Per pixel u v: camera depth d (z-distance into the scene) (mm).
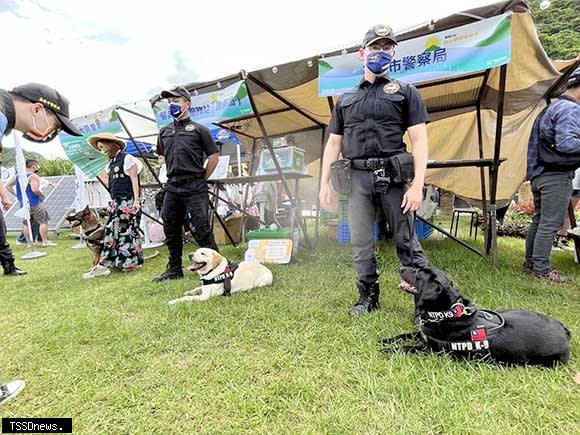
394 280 2617
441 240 4344
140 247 3617
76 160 4652
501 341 1372
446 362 1404
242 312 2119
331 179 2029
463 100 4062
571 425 1062
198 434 1109
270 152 3434
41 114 1443
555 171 2434
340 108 2047
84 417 1224
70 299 2570
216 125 4672
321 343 1655
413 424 1090
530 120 3979
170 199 2955
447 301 1444
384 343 1604
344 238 4199
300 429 1100
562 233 3656
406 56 2346
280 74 2979
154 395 1324
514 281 2430
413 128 1855
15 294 2830
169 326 1950
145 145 6285
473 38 2162
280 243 3551
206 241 2988
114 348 1706
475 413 1126
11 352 1718
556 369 1329
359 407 1188
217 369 1484
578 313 1875
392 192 1888
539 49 2574
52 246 5742
